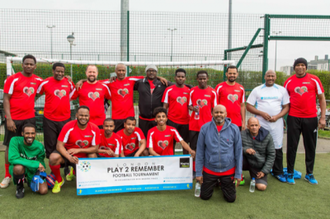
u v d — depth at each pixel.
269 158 3.14
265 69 5.45
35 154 3.02
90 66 3.54
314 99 3.35
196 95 3.52
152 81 3.82
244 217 2.40
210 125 2.80
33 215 2.40
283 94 3.45
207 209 2.57
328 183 3.35
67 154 2.89
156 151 3.44
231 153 2.71
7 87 3.17
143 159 2.97
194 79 5.48
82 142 3.09
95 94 3.57
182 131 3.78
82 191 2.86
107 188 2.92
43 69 5.63
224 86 3.63
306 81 3.32
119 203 2.70
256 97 3.56
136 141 3.58
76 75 5.65
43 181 2.87
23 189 2.87
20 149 2.94
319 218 2.40
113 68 5.66
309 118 3.32
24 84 3.26
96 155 3.23
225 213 2.48
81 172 2.85
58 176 3.06
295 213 2.49
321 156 4.63
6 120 3.21
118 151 3.36
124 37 5.20
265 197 2.89
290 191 3.08
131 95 3.86
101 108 3.64
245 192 3.05
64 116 3.48
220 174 2.72
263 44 5.43
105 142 3.40
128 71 5.25
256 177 3.17
